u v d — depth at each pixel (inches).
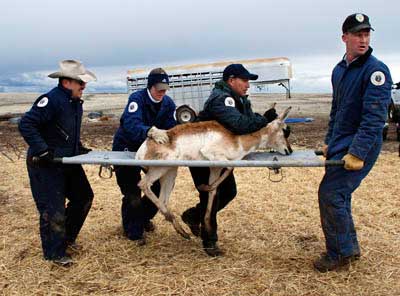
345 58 184.1
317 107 990.4
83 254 211.2
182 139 195.8
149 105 215.8
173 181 206.5
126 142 224.5
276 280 182.2
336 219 182.2
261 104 1100.5
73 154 203.5
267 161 173.6
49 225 197.9
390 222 247.6
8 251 215.5
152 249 216.1
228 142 195.8
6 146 534.6
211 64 731.4
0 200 308.5
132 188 220.4
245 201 290.7
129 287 179.0
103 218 264.1
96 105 1272.1
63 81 197.2
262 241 224.8
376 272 186.7
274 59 762.2
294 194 305.4
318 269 188.9
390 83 171.5
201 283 180.5
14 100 1521.9
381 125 170.7
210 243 207.0
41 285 183.3
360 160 171.0
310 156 197.8
